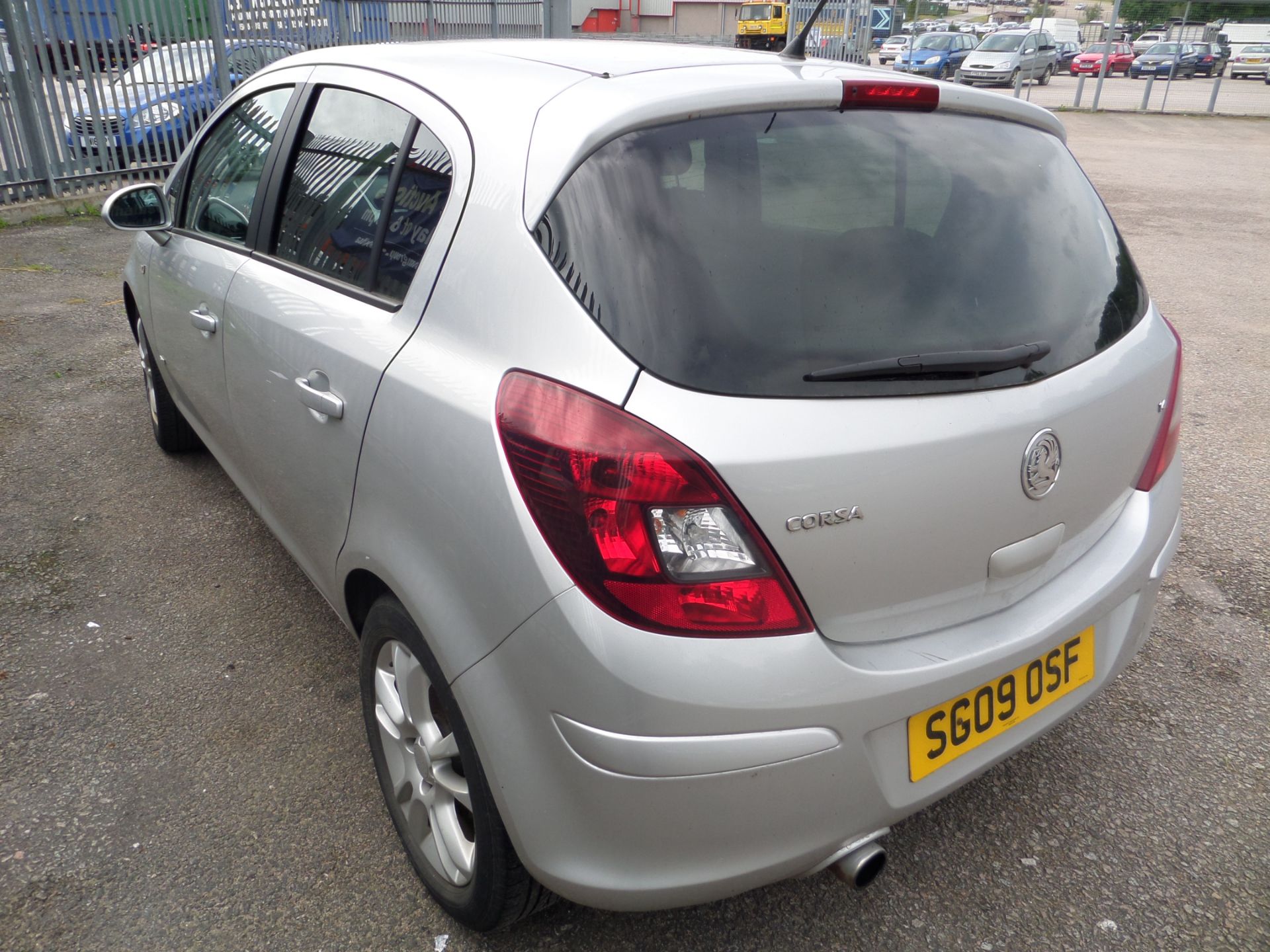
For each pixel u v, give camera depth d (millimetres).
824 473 1500
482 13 14117
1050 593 1893
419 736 1962
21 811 2258
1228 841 2258
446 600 1706
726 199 1655
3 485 3889
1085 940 1992
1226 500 4059
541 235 1658
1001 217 1920
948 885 2123
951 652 1688
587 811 1553
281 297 2396
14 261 7438
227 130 3078
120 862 2129
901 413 1587
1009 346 1751
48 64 8977
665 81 1820
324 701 2672
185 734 2529
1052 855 2211
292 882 2094
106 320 6078
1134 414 1976
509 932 1987
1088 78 34969
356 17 12281
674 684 1453
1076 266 2010
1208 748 2572
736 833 1538
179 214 3328
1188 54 33000
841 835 1618
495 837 1726
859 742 1577
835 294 1643
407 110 2150
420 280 1913
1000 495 1699
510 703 1604
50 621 3004
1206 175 13945
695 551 1456
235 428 2824
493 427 1595
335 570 2227
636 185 1614
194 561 3375
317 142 2506
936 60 32281
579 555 1479
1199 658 2967
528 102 1851
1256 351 6082
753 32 29016
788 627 1509
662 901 1586
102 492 3857
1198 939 2000
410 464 1788
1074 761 2518
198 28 10133
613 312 1542
